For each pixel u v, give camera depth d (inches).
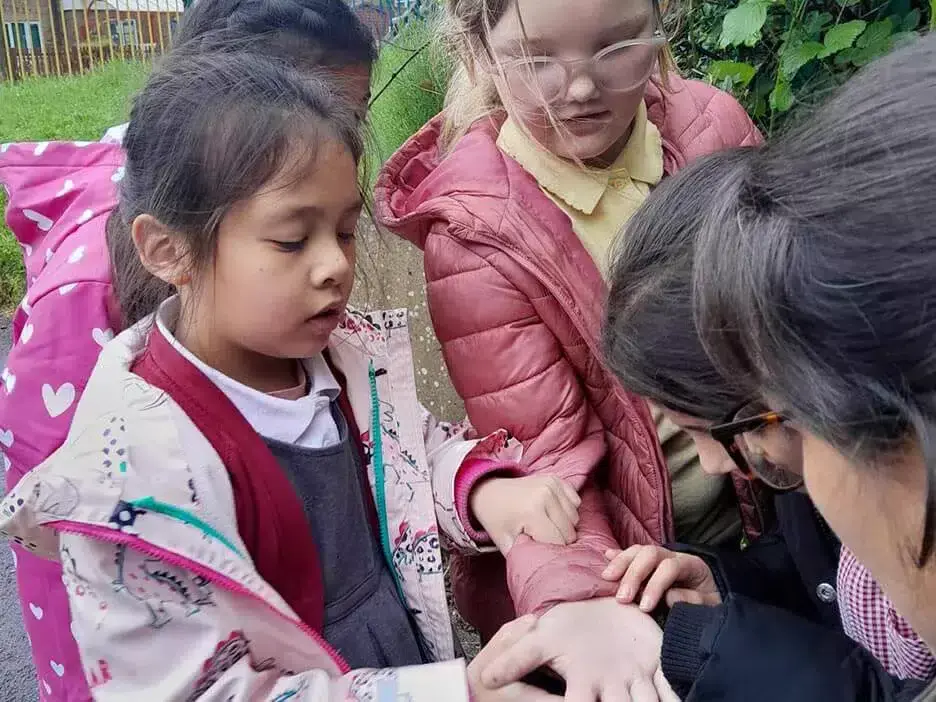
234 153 40.5
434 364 100.9
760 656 35.0
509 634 43.9
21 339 55.0
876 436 22.1
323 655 42.4
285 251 41.6
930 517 21.7
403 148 67.3
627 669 40.6
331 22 58.4
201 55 47.0
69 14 415.5
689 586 46.9
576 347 56.0
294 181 40.8
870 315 21.1
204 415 42.7
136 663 39.5
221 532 41.5
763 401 27.4
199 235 41.9
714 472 34.8
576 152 55.6
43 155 62.1
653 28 56.0
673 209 32.4
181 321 45.3
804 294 22.3
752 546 51.0
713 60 88.5
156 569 39.9
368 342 54.3
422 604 51.6
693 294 26.3
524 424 55.9
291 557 44.3
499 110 62.2
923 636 26.0
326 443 47.6
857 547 25.6
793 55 72.5
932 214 20.7
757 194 24.8
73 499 39.4
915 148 21.5
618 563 46.3
